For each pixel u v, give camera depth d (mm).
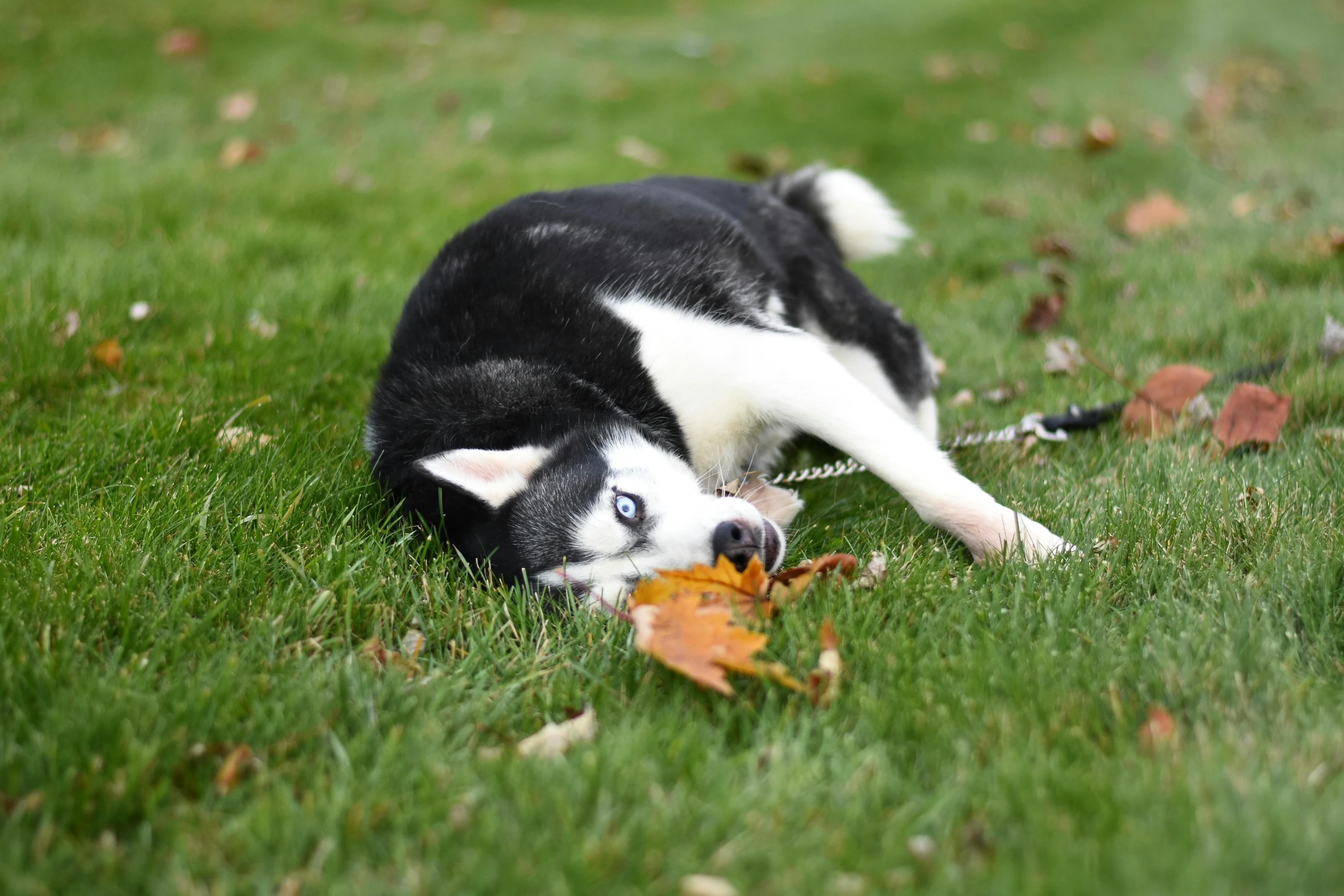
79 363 3566
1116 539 2418
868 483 2967
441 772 1708
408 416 2660
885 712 1813
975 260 5121
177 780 1728
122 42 8047
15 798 1647
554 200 2922
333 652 2100
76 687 1882
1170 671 1869
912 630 2123
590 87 8141
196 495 2639
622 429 2518
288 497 2637
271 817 1589
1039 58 10008
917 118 7730
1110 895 1355
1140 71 9812
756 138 7262
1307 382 3189
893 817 1568
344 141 6945
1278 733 1704
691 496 2398
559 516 2373
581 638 2176
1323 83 9641
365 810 1611
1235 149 7023
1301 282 4215
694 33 10688
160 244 4703
